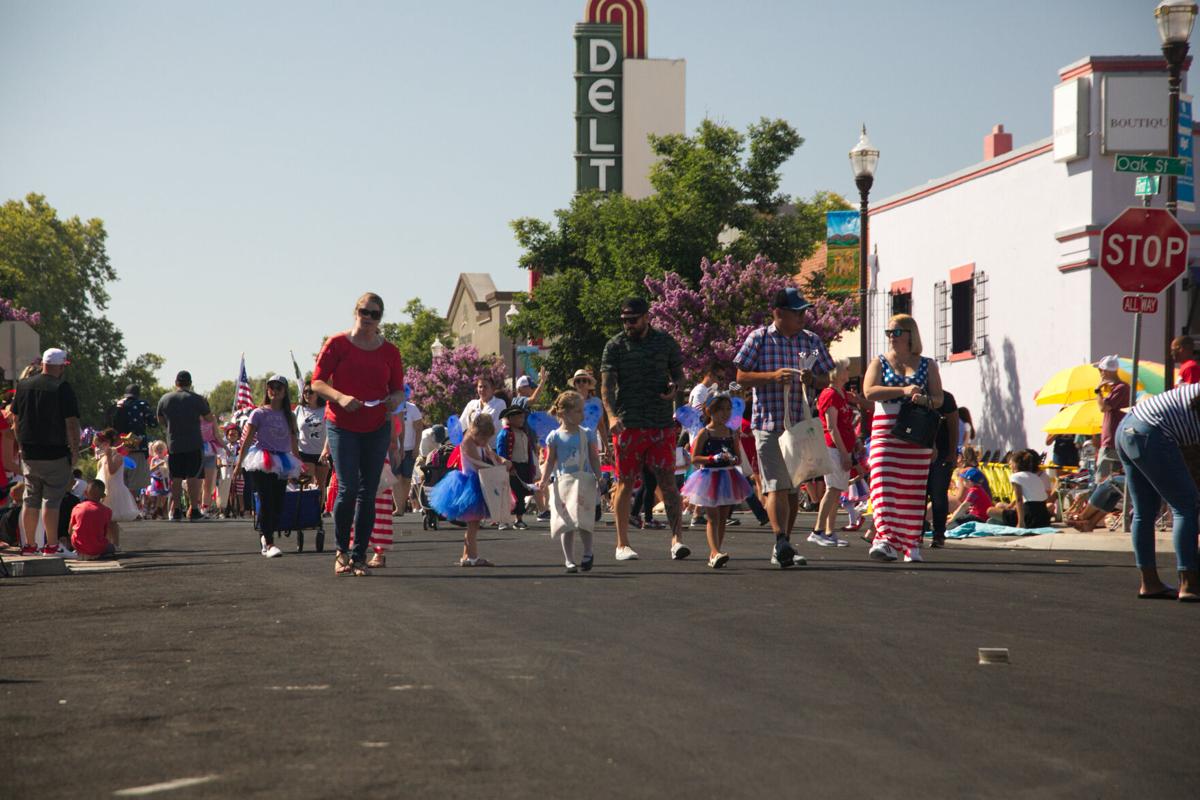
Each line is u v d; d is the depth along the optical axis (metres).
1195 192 28.73
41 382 16.81
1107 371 20.05
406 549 17.52
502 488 14.68
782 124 55.84
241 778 5.56
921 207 35.91
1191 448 11.65
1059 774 5.56
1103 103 28.48
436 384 91.25
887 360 14.65
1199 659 8.23
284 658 8.38
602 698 7.04
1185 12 17.52
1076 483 23.23
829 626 9.49
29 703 7.19
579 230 62.06
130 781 5.56
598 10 76.75
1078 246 29.16
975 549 17.22
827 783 5.41
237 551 18.00
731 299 45.09
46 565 15.21
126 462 27.06
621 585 12.22
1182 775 5.57
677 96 76.12
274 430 16.84
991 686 7.36
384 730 6.37
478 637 9.07
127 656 8.64
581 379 20.34
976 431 33.25
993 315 32.47
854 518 21.06
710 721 6.50
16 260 102.44
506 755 5.87
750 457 18.78
